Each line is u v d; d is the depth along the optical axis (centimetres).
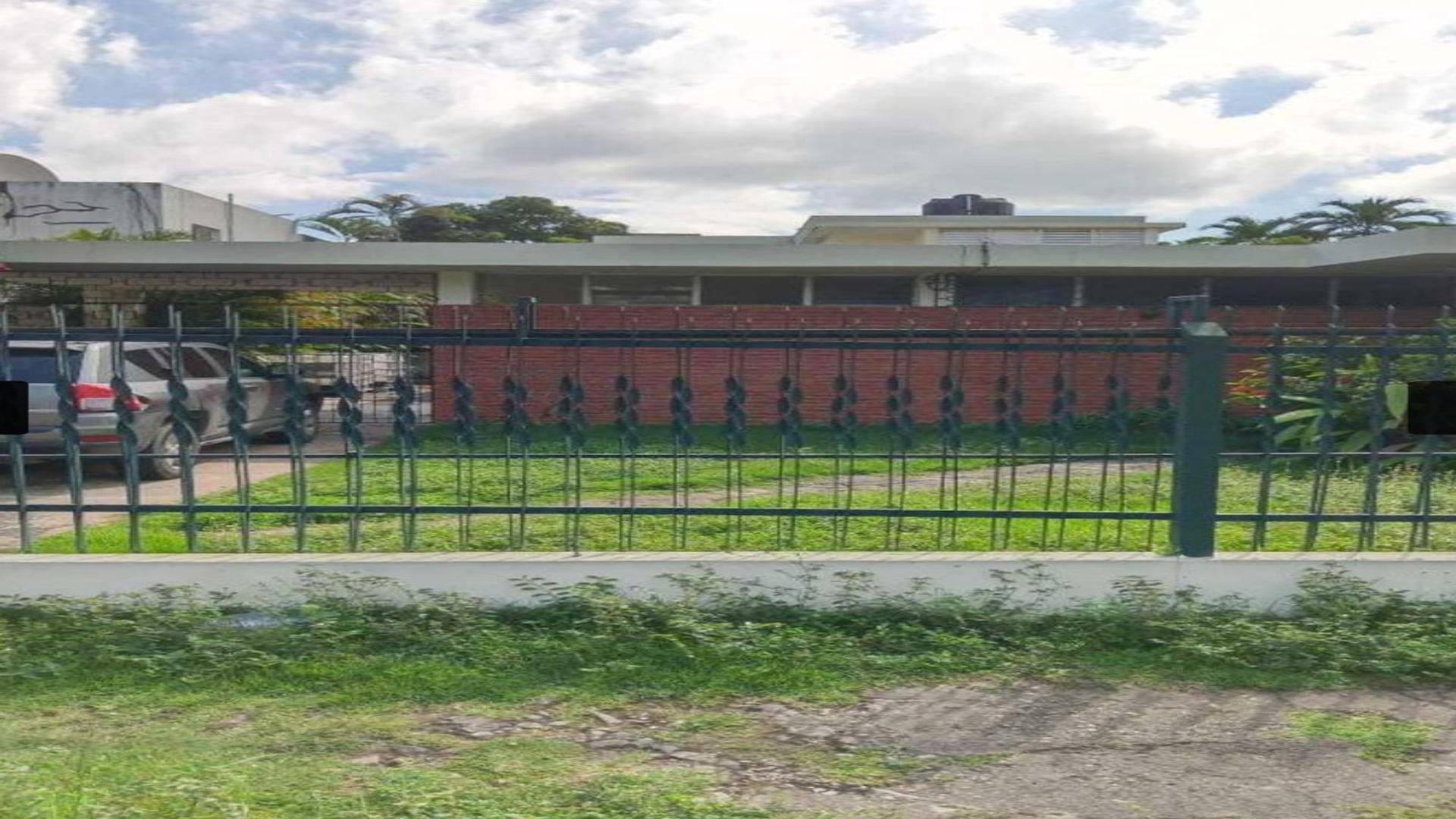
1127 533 737
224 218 3372
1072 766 415
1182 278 1716
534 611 566
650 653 521
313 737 435
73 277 1780
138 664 509
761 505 883
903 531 742
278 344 588
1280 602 578
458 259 1559
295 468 631
